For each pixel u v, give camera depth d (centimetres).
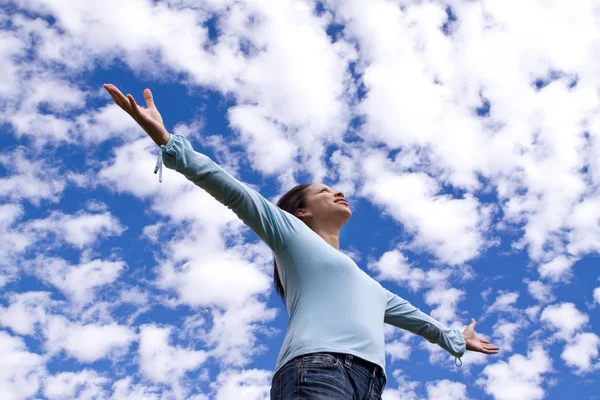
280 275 351
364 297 324
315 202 396
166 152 308
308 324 306
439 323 398
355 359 296
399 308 386
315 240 335
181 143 312
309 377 282
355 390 290
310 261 327
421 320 390
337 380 282
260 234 329
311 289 320
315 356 291
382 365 305
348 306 314
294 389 282
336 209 396
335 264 328
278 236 329
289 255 330
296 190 406
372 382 297
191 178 313
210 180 314
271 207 330
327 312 310
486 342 418
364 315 315
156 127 309
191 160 311
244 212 323
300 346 297
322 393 277
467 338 413
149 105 321
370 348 304
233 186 318
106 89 302
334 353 293
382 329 325
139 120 308
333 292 318
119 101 305
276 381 298
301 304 318
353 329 305
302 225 339
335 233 392
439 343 396
